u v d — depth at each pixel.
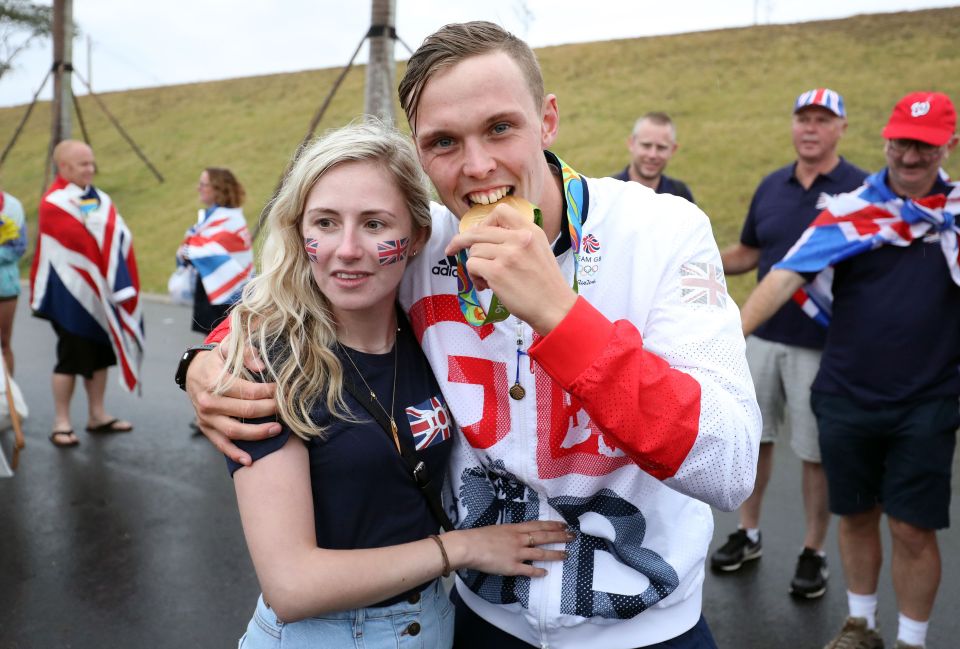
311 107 22.47
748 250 4.20
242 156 19.28
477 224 1.28
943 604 3.46
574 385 1.22
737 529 4.13
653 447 1.23
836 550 4.00
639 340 1.25
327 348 1.47
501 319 1.43
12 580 3.81
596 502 1.53
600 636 1.54
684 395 1.24
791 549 4.02
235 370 1.40
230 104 24.75
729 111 15.71
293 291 1.50
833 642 3.11
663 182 4.90
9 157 24.39
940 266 2.79
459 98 1.30
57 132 12.84
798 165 3.91
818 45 18.94
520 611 1.57
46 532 4.30
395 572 1.42
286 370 1.42
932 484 2.81
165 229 15.36
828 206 2.95
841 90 15.55
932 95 2.80
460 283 1.47
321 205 1.43
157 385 7.07
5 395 3.77
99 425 5.90
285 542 1.36
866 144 12.48
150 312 10.31
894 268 2.85
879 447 2.98
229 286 5.70
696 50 20.75
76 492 4.82
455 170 1.36
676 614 1.56
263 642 1.53
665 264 1.44
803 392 3.63
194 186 17.78
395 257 1.47
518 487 1.58
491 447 1.53
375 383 1.52
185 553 4.09
